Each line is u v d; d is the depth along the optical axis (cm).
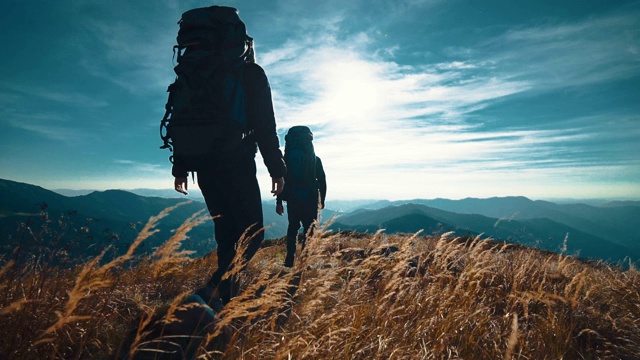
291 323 288
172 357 232
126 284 347
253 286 227
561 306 406
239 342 252
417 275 423
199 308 264
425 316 341
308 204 633
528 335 337
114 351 240
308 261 279
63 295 248
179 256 190
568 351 323
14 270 221
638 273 577
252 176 350
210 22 325
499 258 573
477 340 323
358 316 313
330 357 249
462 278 392
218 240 358
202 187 348
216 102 311
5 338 206
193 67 316
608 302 469
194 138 313
